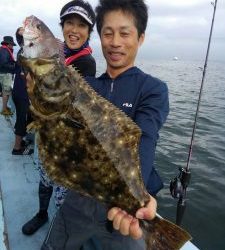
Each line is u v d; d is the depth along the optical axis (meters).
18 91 1.64
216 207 2.10
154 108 0.73
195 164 2.80
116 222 0.58
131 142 0.60
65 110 0.59
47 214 1.17
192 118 4.74
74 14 1.07
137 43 0.77
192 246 0.93
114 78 0.80
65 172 0.61
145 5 0.76
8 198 1.32
